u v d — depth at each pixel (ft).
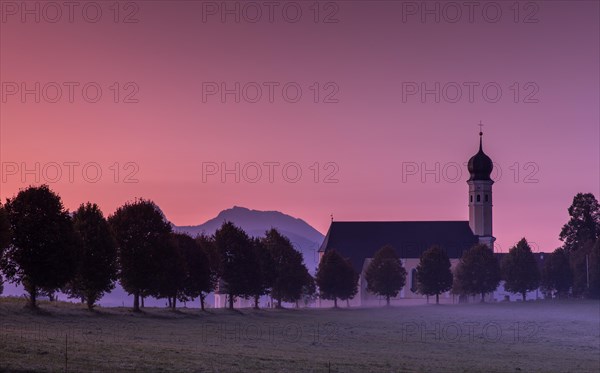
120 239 338.34
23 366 146.61
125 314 321.73
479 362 244.42
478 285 629.92
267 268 460.96
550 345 326.85
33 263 285.23
